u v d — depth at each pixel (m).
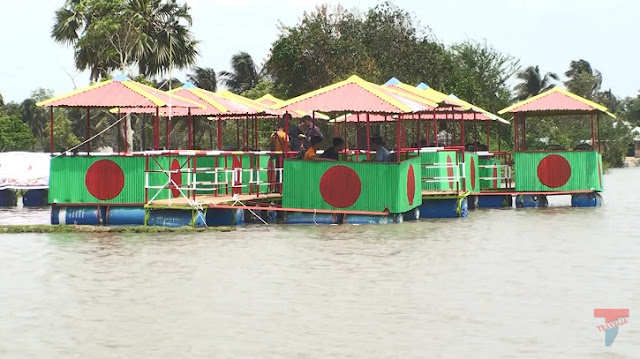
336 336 15.11
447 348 14.38
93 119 88.06
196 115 38.09
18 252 24.56
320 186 31.25
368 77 68.56
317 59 70.75
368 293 18.52
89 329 15.77
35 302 17.97
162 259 23.11
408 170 32.19
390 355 14.00
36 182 44.31
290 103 31.33
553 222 32.41
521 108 39.53
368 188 31.09
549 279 20.11
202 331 15.53
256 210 32.78
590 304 17.44
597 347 14.38
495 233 28.56
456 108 39.38
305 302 17.69
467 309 17.03
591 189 39.88
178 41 70.62
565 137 96.12
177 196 33.41
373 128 58.12
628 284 19.47
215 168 31.22
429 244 25.83
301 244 25.78
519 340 14.82
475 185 39.62
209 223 31.11
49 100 31.44
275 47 71.69
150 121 76.50
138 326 15.93
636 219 33.50
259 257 23.31
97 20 66.12
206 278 20.34
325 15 73.88
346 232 28.69
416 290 18.81
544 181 39.75
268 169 34.06
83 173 31.72
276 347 14.48
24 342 14.99
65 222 31.75
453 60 88.19
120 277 20.58
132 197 31.47
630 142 135.75
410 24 74.50
